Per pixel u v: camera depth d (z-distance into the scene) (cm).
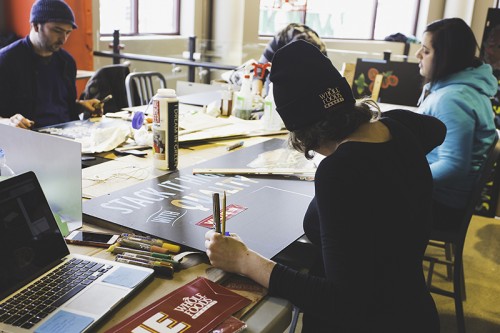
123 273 92
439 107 197
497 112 347
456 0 780
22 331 75
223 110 239
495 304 249
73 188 111
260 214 122
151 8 539
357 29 775
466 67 204
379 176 89
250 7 567
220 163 163
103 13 480
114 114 231
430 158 210
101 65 450
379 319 89
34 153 113
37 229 92
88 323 77
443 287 261
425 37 209
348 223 85
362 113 95
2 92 251
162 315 82
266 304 90
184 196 132
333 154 91
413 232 96
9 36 406
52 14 246
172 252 102
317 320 109
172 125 150
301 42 96
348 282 85
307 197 136
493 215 361
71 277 90
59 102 275
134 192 133
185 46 539
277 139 202
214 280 94
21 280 87
